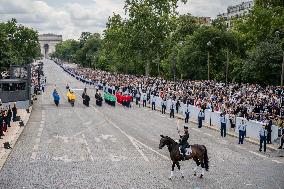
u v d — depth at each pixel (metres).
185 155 19.34
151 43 90.12
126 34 90.50
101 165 22.17
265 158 24.14
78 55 188.75
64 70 170.25
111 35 103.75
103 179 19.53
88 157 23.97
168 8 89.06
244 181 19.30
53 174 20.36
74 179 19.53
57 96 51.06
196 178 19.78
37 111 45.62
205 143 28.47
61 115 42.38
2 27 95.00
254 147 27.36
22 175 20.16
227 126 33.72
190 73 78.00
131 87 63.22
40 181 19.17
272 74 58.72
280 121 28.41
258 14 74.88
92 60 173.12
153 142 28.55
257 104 35.22
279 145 27.58
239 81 69.81
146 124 36.94
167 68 92.50
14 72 49.16
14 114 37.50
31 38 100.31
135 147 26.83
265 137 25.72
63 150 25.75
